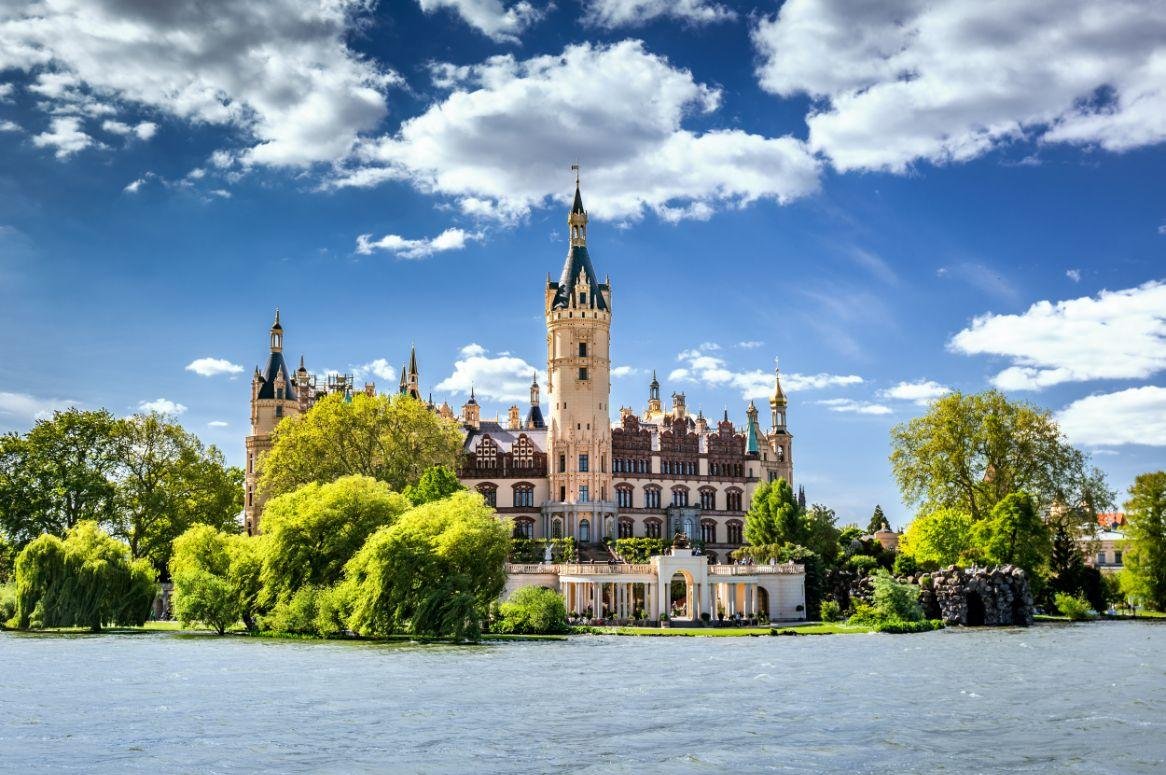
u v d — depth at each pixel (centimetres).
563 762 3712
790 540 15162
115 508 13325
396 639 9162
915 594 11575
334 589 9338
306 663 6950
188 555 10656
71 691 5497
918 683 5934
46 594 10131
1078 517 14012
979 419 13688
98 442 13675
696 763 3697
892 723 4494
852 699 5244
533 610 10412
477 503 9700
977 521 13275
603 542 16788
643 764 3681
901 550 15875
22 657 7394
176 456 14088
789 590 12525
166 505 13500
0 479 13000
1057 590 13812
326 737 4159
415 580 8956
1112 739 4128
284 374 19038
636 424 18588
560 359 17738
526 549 15575
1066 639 9494
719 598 12950
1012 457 13675
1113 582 14350
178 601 9881
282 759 3759
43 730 4312
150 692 5450
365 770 3591
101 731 4284
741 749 3931
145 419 14012
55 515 13062
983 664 7056
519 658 7431
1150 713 4772
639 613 12031
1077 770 3594
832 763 3700
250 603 9831
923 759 3759
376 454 15338
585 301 17762
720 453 19050
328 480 14588
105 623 10338
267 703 5053
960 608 11975
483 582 9219
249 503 18600
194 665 6812
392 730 4312
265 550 9800
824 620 12106
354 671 6469
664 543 17238
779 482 15538
